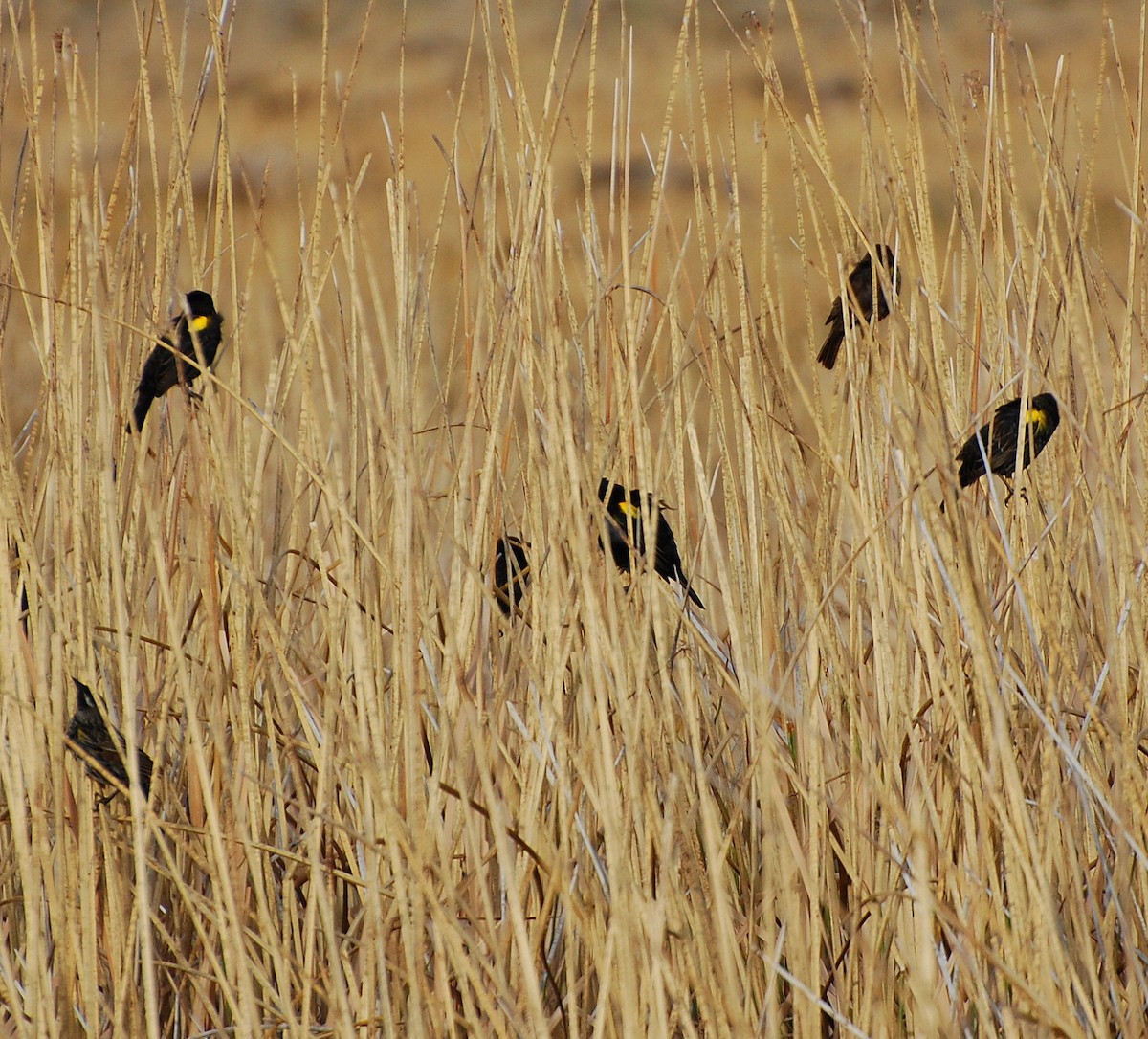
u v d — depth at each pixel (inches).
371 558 472.1
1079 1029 363.6
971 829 445.1
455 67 2869.1
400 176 441.4
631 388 411.2
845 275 458.6
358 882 432.8
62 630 429.4
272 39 3417.8
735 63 2874.0
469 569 414.0
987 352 516.4
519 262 438.0
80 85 467.5
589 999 466.3
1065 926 436.8
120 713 490.3
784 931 401.7
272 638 428.1
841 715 493.7
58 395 461.4
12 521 430.9
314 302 419.5
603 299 462.9
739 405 485.1
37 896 408.5
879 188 534.6
